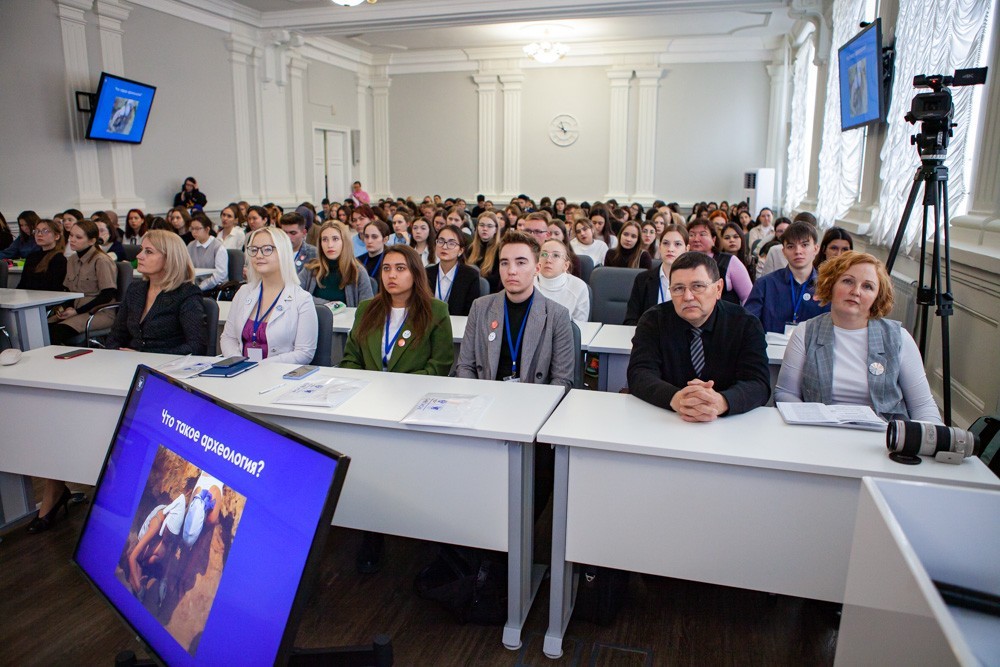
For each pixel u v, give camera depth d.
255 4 9.09
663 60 12.05
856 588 0.99
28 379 2.31
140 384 1.55
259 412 2.04
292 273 2.97
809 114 9.18
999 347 2.68
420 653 1.95
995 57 3.04
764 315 3.38
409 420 1.87
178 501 1.31
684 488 1.74
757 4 7.52
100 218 6.30
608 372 3.17
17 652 1.95
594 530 1.84
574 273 4.18
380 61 13.12
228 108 9.50
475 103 12.96
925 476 1.55
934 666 0.69
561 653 1.93
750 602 2.20
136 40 7.95
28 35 6.78
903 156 4.18
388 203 10.37
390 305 2.76
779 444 1.73
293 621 1.04
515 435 1.78
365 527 2.04
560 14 7.96
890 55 4.73
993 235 2.93
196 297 3.12
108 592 1.37
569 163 12.77
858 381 2.15
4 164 6.66
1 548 2.51
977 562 0.97
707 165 12.23
